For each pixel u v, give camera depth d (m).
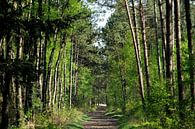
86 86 80.19
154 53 41.22
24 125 17.62
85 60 71.12
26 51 19.16
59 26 13.73
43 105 25.94
